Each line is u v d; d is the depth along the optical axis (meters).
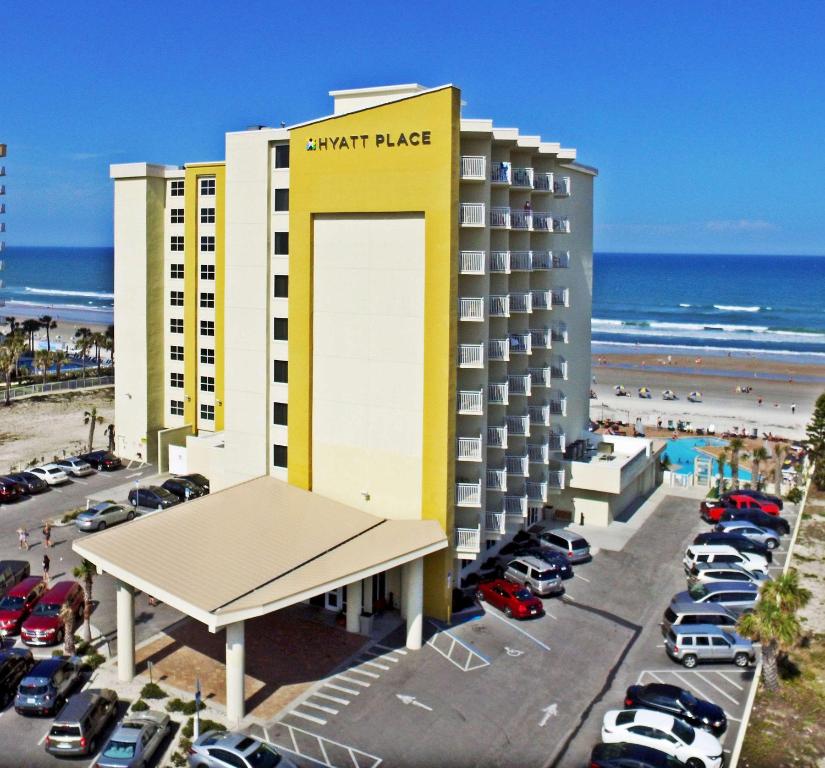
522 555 42.75
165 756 26.97
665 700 29.66
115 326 65.19
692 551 44.25
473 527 39.53
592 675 32.94
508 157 40.81
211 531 35.16
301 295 39.84
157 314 64.00
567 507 52.12
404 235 37.03
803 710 30.47
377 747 27.50
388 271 37.62
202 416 62.69
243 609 27.92
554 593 40.53
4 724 28.97
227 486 44.81
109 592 40.28
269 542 34.41
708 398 105.69
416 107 35.59
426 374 36.94
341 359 39.34
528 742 28.12
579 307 55.84
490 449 42.38
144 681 31.42
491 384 40.59
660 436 84.69
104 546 32.91
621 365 132.12
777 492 58.53
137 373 64.25
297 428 40.81
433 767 26.53
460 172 36.78
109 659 33.31
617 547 47.75
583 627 37.25
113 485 58.38
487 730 28.75
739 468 68.12
